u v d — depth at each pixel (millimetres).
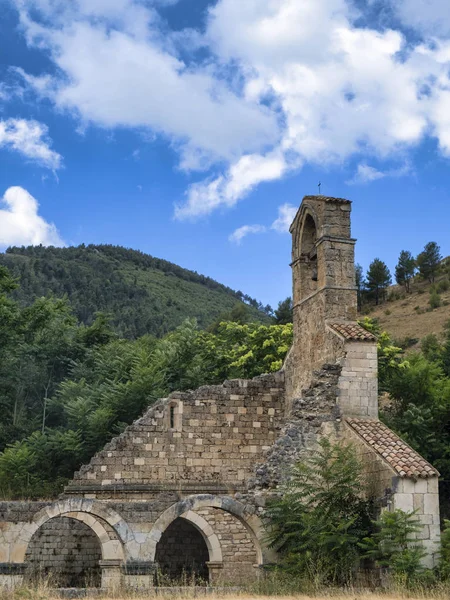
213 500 29609
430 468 28828
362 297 144125
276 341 54750
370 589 26078
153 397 53531
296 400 33250
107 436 53125
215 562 37031
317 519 28594
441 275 147750
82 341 72875
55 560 40500
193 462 39094
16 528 28219
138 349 64000
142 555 28656
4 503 28438
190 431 39406
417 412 44469
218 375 57719
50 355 69688
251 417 40250
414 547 27250
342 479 29500
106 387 57531
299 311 39281
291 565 28094
